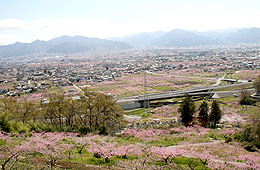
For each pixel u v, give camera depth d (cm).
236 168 3259
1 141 4038
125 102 12050
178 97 13200
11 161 3069
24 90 17088
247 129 5056
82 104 6581
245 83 15825
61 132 5634
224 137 5525
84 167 3183
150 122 8069
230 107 10375
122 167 3241
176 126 6962
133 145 4234
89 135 5553
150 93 15275
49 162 3234
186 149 4247
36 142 3931
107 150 3672
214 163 3406
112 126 6600
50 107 6406
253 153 4103
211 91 14412
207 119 7375
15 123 5438
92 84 19738
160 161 3544
